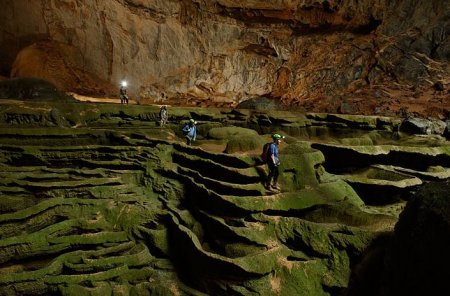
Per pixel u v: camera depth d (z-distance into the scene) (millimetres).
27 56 23266
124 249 8555
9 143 10789
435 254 5598
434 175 11078
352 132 15258
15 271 7488
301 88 23703
